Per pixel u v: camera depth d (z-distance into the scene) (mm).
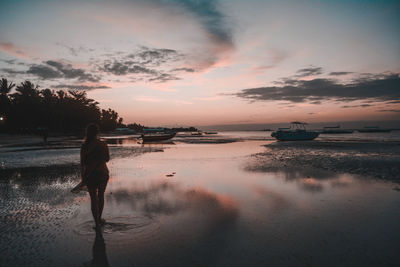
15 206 5809
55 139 51969
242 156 16859
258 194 6699
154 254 3439
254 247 3643
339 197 6340
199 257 3355
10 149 23766
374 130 171250
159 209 5465
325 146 26875
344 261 3225
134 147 28359
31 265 3176
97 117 109375
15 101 74625
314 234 4094
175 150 23078
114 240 3885
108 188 7543
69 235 4094
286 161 13812
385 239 3877
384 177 8984
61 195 6785
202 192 6961
